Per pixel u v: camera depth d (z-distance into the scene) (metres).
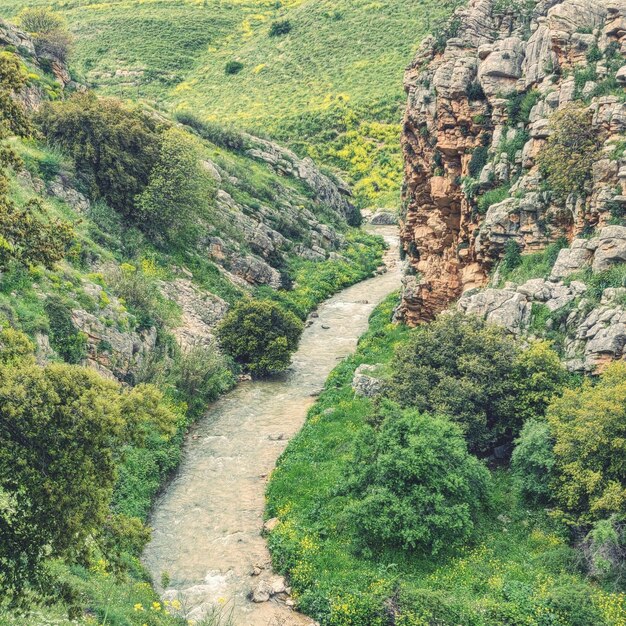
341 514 27.83
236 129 81.62
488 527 26.86
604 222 33.28
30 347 17.52
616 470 25.06
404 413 28.92
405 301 48.12
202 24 149.38
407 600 23.30
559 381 30.17
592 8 40.03
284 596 25.27
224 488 32.66
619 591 22.98
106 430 15.61
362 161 100.69
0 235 17.98
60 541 15.24
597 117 34.78
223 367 44.75
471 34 44.41
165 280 50.47
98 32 145.50
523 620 22.31
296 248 68.06
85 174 51.59
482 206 39.44
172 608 24.17
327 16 138.50
